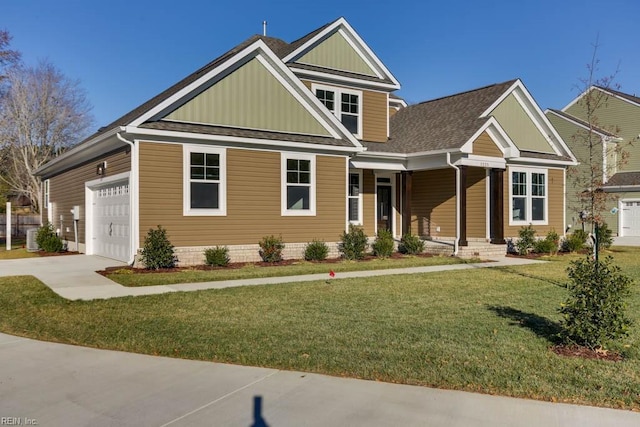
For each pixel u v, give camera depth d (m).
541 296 9.07
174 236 12.95
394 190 19.64
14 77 38.47
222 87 13.86
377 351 5.58
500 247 17.03
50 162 20.25
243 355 5.47
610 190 28.48
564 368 5.02
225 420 3.92
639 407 4.11
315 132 15.59
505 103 18.80
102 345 5.97
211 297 8.84
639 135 29.22
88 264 13.85
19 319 7.31
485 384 4.60
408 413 4.01
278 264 13.85
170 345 5.89
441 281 10.87
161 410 4.12
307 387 4.57
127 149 13.01
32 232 19.05
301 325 6.79
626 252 18.61
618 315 5.54
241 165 14.01
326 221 15.66
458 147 15.70
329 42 18.19
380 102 19.34
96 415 4.04
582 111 31.55
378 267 13.36
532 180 19.33
